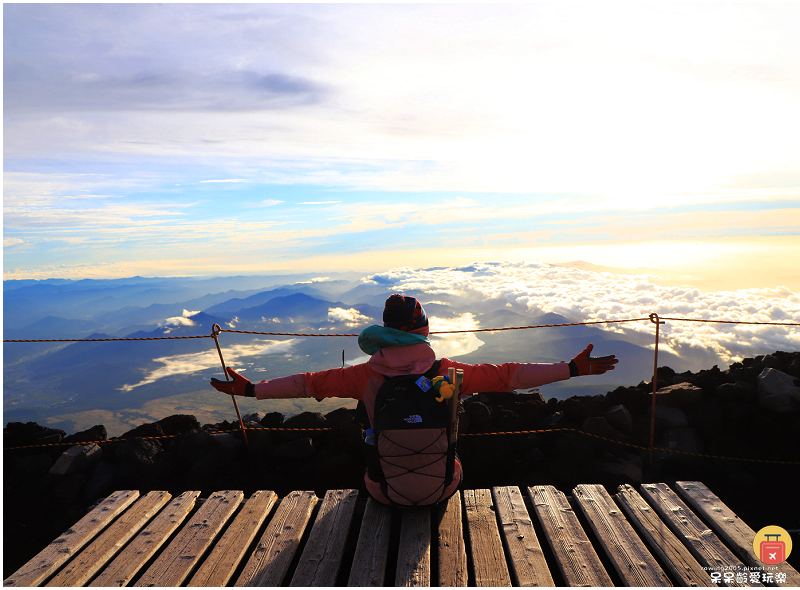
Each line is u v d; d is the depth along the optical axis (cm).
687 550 257
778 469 445
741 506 409
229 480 462
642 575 239
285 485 452
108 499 317
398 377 265
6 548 411
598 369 265
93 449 496
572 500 315
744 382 511
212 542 287
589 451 464
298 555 288
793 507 402
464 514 304
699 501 296
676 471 450
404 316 269
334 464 450
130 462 486
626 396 518
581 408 509
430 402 258
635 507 295
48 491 469
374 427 271
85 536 277
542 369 266
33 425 551
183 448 489
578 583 234
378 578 239
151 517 304
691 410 496
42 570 249
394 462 262
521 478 450
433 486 266
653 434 468
